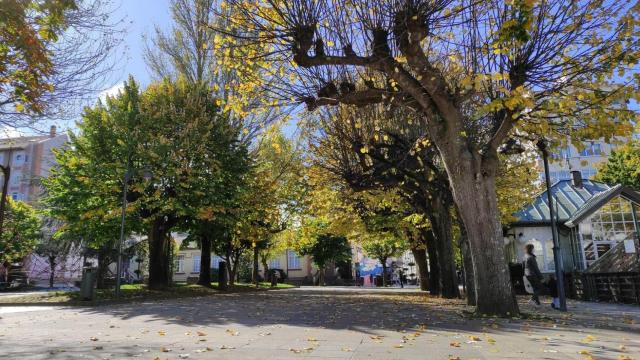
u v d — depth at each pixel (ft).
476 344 23.00
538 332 27.04
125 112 72.84
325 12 32.96
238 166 77.77
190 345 23.72
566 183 88.84
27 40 23.22
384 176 54.80
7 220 118.73
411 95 36.11
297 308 45.29
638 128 31.91
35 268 155.12
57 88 28.86
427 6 31.37
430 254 78.02
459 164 35.12
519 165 67.15
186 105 74.18
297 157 88.69
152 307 47.06
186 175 70.90
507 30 22.59
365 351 21.38
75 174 69.82
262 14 32.60
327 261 169.07
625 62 29.48
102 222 68.59
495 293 34.37
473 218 34.91
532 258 49.29
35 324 34.96
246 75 37.37
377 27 32.76
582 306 48.80
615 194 69.77
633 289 51.37
